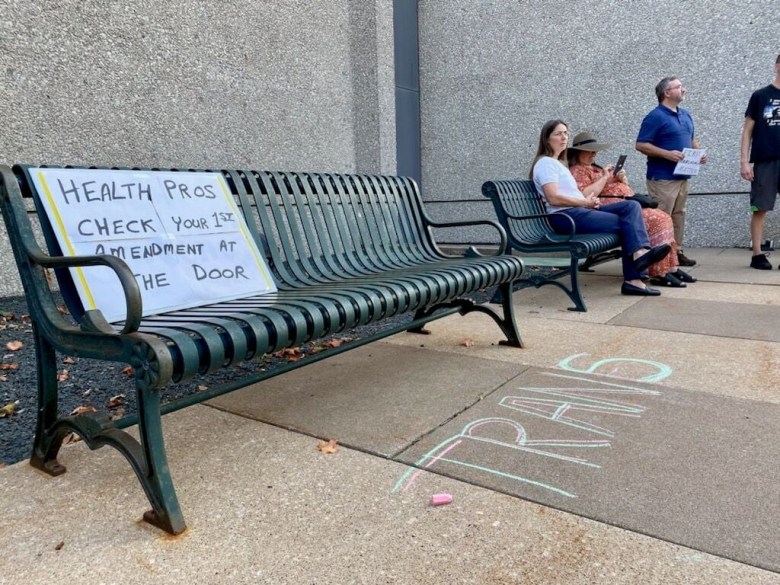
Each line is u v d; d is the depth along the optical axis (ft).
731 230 24.49
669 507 5.51
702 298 15.42
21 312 13.05
